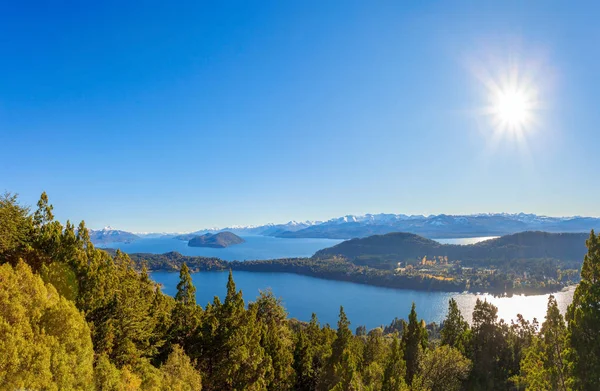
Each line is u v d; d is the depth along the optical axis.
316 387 55.56
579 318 27.52
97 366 27.47
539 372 31.77
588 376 26.36
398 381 36.34
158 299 49.66
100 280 35.81
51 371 22.81
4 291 23.02
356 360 54.06
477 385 47.12
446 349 48.38
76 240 39.62
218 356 44.88
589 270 28.95
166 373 34.44
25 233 38.47
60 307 25.80
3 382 20.12
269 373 48.16
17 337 21.52
